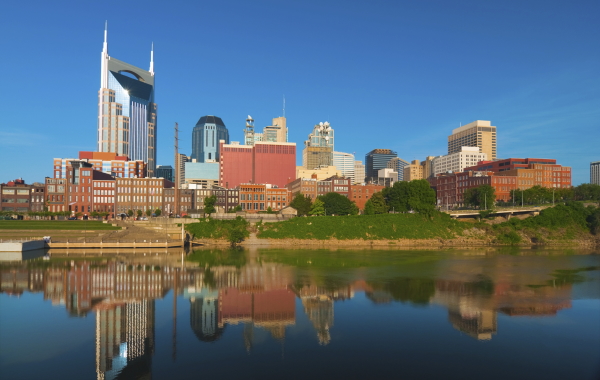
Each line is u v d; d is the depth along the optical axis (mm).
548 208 174125
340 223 163125
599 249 139125
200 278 82000
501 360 41250
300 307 60344
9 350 43406
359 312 57594
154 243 139500
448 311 58031
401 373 38156
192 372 38219
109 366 39375
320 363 40312
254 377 37156
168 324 52281
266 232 158875
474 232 164500
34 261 105875
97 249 134750
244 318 54875
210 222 162625
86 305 61375
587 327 51062
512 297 66000
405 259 110375
